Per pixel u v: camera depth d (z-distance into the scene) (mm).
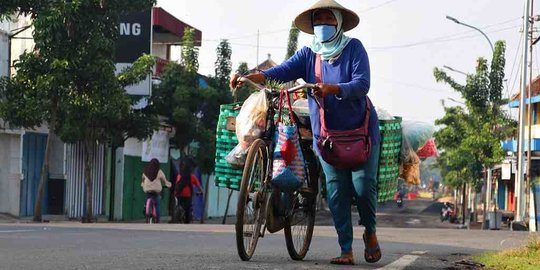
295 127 6254
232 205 41969
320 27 6309
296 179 6230
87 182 21688
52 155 24438
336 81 6328
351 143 6215
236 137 6457
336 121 6238
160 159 29828
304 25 6535
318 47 6395
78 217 24531
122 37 26250
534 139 40188
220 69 30562
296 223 6758
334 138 6215
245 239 6188
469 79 37531
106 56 20000
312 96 6285
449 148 39531
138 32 26281
